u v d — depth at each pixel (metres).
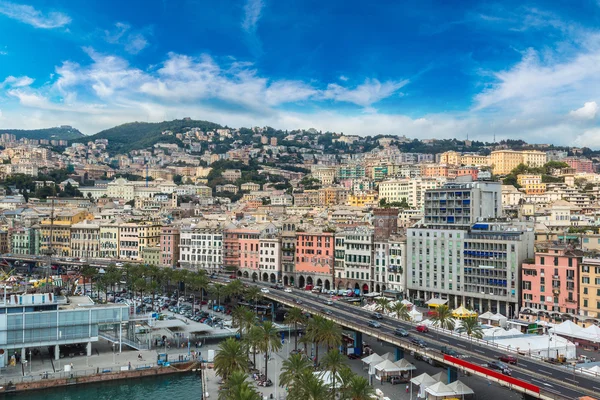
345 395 148.00
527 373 160.38
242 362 182.88
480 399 173.88
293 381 169.12
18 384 199.50
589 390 145.50
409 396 178.88
